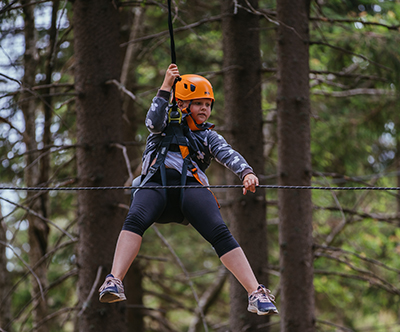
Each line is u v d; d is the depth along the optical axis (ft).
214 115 55.26
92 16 33.94
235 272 15.43
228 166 16.37
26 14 40.75
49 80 37.99
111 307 32.78
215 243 15.66
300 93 34.19
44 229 43.68
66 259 54.24
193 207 15.96
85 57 33.76
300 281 33.68
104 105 33.55
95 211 33.06
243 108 38.37
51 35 37.50
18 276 57.11
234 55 38.45
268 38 53.01
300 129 34.12
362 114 52.80
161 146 16.69
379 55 42.88
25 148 42.29
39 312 44.73
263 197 39.11
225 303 77.20
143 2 34.04
